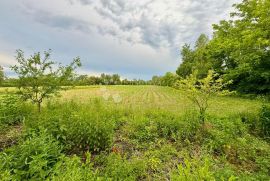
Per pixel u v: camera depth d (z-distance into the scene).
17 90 6.46
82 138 4.18
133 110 8.46
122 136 5.60
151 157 4.39
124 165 3.61
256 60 15.92
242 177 3.70
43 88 6.49
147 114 7.72
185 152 4.77
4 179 2.54
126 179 3.25
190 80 6.30
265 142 5.83
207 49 26.02
